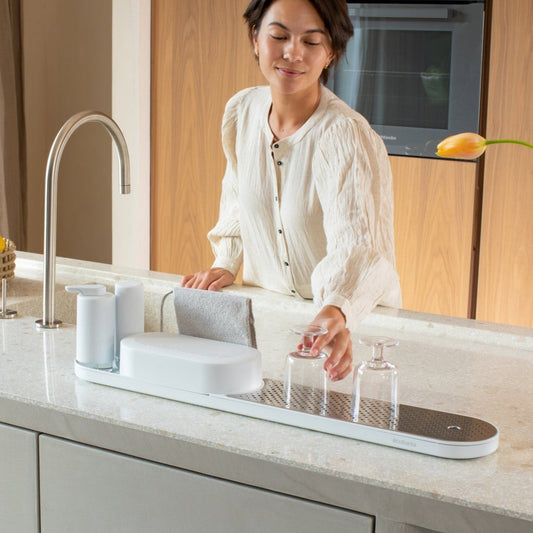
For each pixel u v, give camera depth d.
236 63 3.43
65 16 4.30
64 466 1.35
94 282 2.20
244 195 2.01
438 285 3.27
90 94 4.31
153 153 3.66
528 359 1.65
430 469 1.12
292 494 1.17
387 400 1.28
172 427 1.24
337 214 1.76
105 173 4.34
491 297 3.20
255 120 1.98
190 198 3.63
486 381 1.51
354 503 1.13
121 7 3.52
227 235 2.19
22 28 4.11
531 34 2.98
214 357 1.32
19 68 4.15
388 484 1.09
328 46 1.77
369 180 1.79
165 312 2.11
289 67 1.74
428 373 1.55
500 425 1.29
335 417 1.23
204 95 3.51
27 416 1.36
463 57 3.09
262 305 2.01
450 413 1.26
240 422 1.27
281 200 1.94
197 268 3.68
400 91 3.21
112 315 1.44
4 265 2.01
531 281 3.13
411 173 3.24
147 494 1.28
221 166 3.54
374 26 3.20
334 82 3.30
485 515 1.04
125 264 3.74
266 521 1.20
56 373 1.46
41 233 4.48
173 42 3.52
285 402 1.28
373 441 1.20
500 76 3.05
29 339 1.66
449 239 3.22
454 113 3.14
